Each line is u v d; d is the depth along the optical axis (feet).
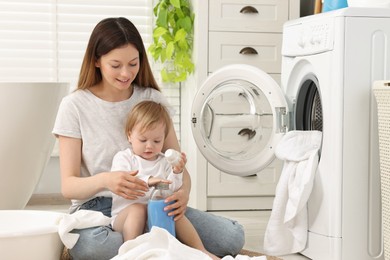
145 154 7.94
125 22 8.11
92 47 8.11
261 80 9.77
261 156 10.05
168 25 13.65
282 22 12.60
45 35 14.20
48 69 14.25
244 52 12.43
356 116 8.25
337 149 8.25
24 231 7.05
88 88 8.33
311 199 8.77
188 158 13.52
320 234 8.57
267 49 12.60
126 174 7.50
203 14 12.32
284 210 9.01
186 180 8.09
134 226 7.60
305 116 9.75
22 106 10.73
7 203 11.19
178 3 12.78
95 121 8.18
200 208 12.44
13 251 7.04
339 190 8.23
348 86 8.23
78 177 7.97
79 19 14.30
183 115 14.10
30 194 11.62
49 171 14.05
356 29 8.23
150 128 7.83
